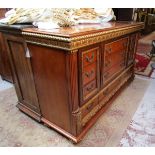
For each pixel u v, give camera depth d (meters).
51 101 1.35
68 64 1.04
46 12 1.26
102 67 1.45
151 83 2.35
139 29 2.03
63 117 1.33
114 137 1.39
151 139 1.37
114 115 1.66
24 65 1.41
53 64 1.14
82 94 1.26
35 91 1.44
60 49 1.02
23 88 1.59
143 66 2.97
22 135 1.44
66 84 1.13
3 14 2.02
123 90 2.13
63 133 1.38
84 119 1.38
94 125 1.53
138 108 1.77
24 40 1.23
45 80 1.28
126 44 1.87
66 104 1.23
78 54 1.08
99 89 1.51
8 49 1.48
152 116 1.64
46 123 1.50
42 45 1.11
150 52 3.66
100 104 1.61
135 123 1.55
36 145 1.33
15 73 1.56
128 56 2.04
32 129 1.51
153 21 6.59
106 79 1.61
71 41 0.93
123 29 1.54
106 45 1.40
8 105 1.88
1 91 2.21
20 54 1.38
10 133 1.46
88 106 1.40
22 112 1.75
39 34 1.06
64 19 1.31
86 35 1.03
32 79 1.40
